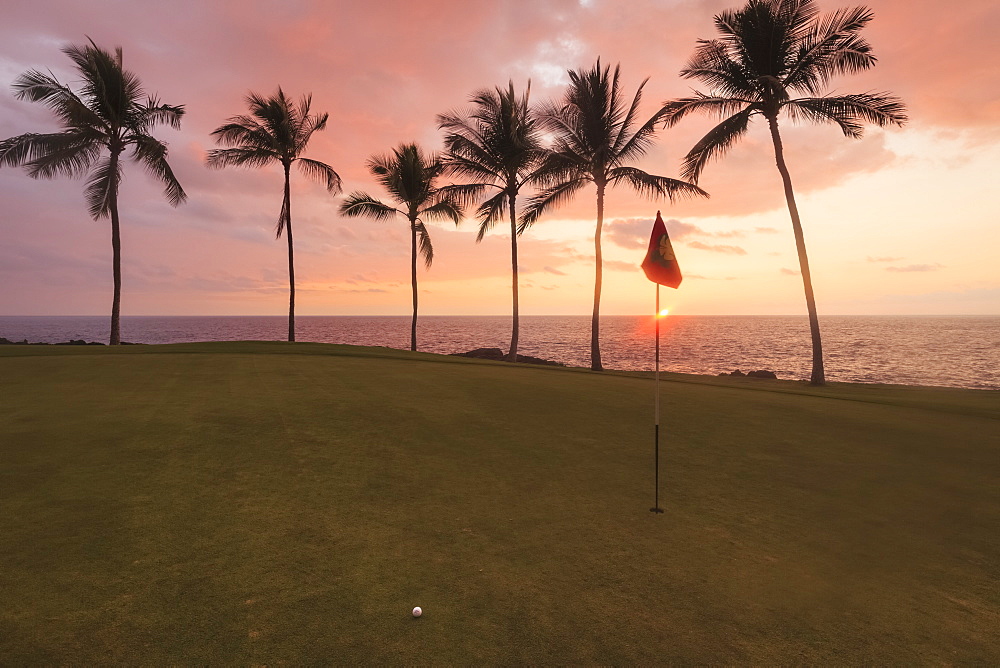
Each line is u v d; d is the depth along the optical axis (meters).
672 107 21.33
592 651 3.20
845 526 5.32
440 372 16.08
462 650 3.17
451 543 4.65
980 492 6.44
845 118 19.39
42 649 3.03
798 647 3.31
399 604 3.64
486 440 8.13
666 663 3.11
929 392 17.53
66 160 25.05
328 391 11.60
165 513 5.01
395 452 7.33
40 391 10.73
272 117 29.39
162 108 26.48
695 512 5.59
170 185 27.16
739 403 12.34
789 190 19.89
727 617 3.63
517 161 27.06
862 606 3.82
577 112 24.27
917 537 5.09
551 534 4.92
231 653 3.06
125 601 3.54
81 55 25.00
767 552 4.68
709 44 20.11
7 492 5.36
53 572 3.87
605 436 8.68
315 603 3.61
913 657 3.25
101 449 6.84
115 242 26.53
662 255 5.94
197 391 11.07
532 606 3.68
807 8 18.83
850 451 8.23
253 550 4.36
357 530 4.84
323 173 31.11
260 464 6.55
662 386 15.16
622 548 4.67
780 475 6.96
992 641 3.44
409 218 33.44
